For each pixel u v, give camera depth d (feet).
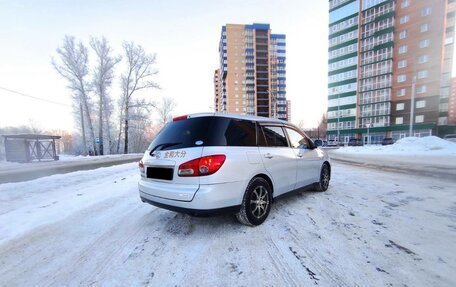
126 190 18.86
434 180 20.79
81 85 94.84
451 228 9.78
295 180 13.14
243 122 10.75
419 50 131.54
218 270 7.02
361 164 34.83
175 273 6.93
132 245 8.84
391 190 16.93
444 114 134.72
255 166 10.25
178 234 9.71
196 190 8.66
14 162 57.82
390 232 9.45
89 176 26.84
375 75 146.82
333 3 164.96
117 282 6.55
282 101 287.28
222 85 298.15
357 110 155.33
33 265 7.57
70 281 6.65
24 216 12.44
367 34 150.00
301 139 14.71
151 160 10.48
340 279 6.43
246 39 272.51
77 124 102.68
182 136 9.98
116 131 114.42
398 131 138.62
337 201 14.03
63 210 13.47
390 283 6.18
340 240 8.82
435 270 6.73
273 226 10.28
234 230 9.93
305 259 7.54
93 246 8.85
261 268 7.09
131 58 106.32
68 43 90.27
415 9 132.26
